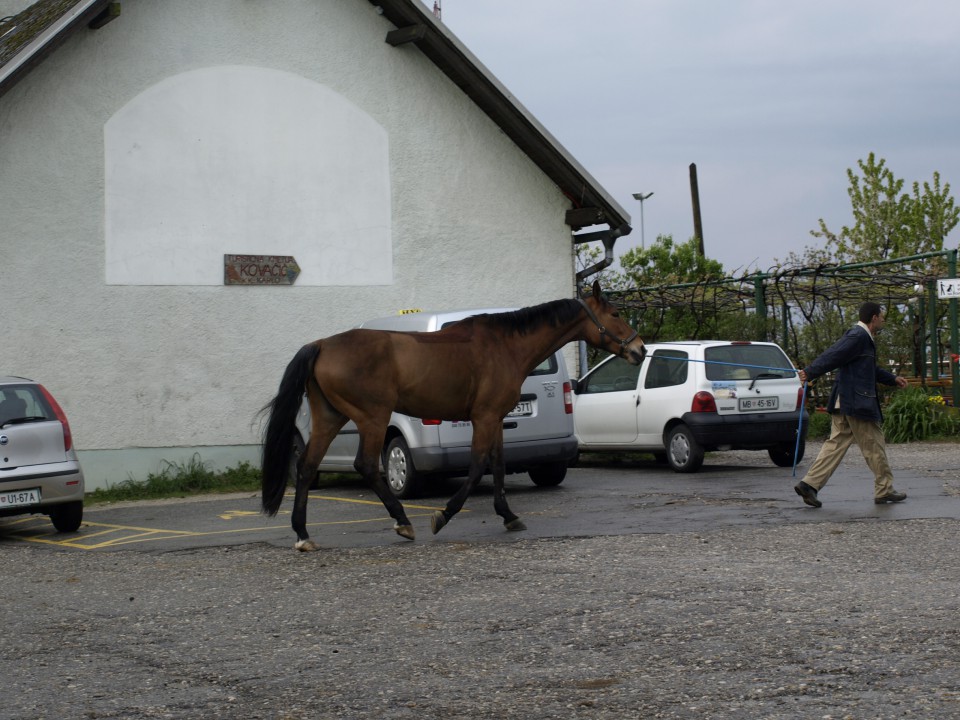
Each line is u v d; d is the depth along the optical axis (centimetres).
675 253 3266
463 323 1092
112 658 641
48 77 1591
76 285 1609
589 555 899
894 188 4328
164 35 1681
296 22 1778
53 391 1591
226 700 552
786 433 1596
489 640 645
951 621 648
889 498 1152
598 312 1146
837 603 702
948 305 2616
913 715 488
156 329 1662
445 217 1889
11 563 1001
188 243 1691
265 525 1209
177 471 1658
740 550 899
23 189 1573
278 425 1014
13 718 533
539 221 1959
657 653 602
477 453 1062
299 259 1773
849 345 1130
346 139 1816
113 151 1638
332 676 586
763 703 512
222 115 1722
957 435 2062
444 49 1811
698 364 1577
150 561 975
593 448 1744
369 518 1218
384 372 1033
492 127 1923
